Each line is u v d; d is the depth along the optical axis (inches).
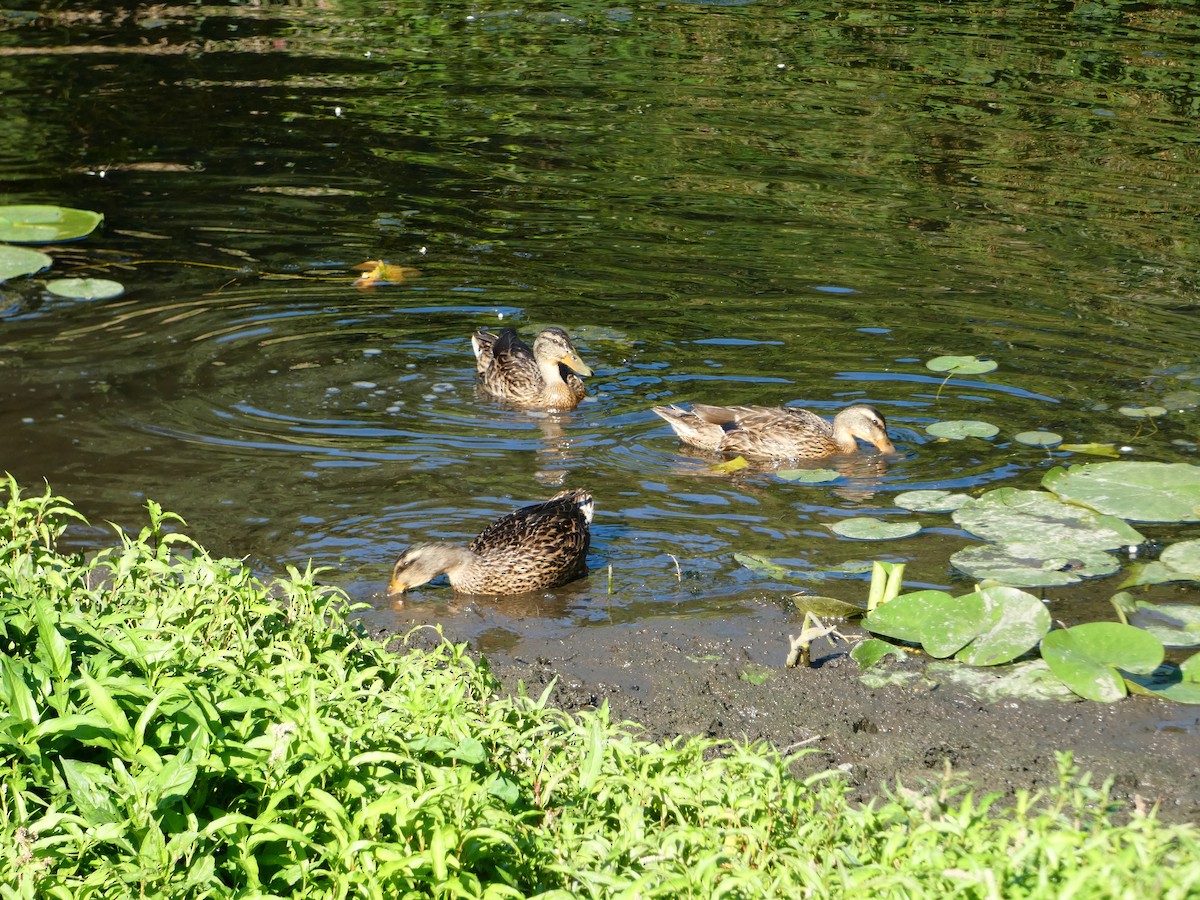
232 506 376.2
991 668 303.0
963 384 469.4
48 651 203.8
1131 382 467.8
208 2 1053.8
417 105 814.5
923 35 985.5
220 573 277.3
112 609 269.7
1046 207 652.1
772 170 706.8
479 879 187.2
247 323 513.7
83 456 400.8
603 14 1038.4
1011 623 309.7
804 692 292.4
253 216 630.5
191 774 181.0
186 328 505.7
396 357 492.7
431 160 716.7
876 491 398.3
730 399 462.0
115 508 370.3
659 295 548.4
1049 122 789.9
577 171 703.7
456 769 198.4
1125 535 358.6
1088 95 844.0
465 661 259.9
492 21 1018.7
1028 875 175.6
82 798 182.1
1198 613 320.5
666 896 178.9
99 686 190.1
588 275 569.3
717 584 345.4
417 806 180.7
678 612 331.6
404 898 177.0
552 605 337.1
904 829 193.5
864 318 525.3
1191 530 368.5
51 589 269.3
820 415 447.5
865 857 189.5
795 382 474.6
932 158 725.9
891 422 443.8
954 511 379.9
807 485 403.5
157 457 403.5
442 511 381.7
